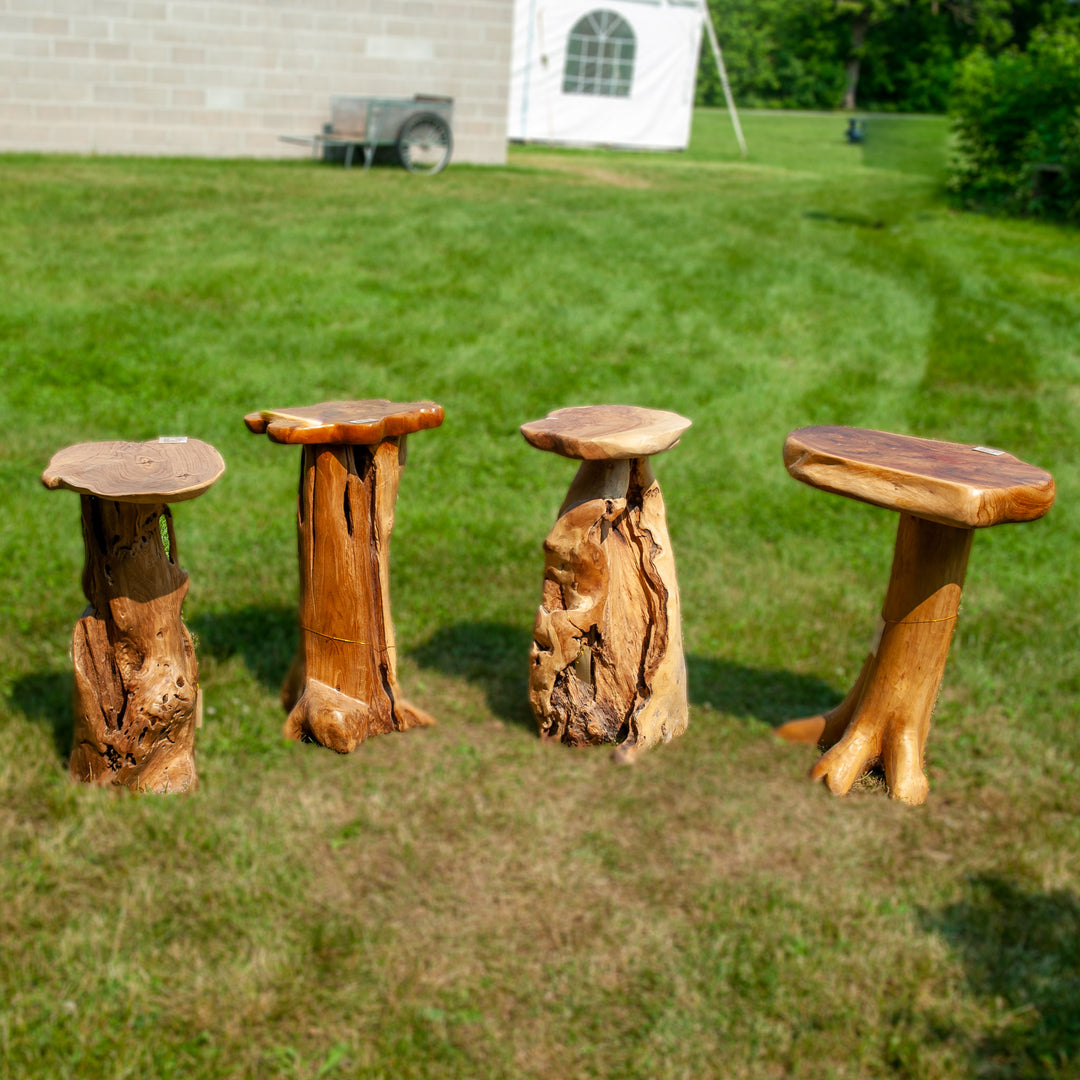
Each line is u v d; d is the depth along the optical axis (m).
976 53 14.45
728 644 4.21
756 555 5.00
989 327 8.77
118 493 2.67
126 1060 2.38
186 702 3.08
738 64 42.09
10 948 2.62
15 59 13.63
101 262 8.77
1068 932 2.85
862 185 16.67
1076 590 4.82
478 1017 2.54
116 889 2.81
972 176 14.58
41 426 5.83
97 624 3.00
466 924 2.79
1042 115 13.86
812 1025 2.57
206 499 5.18
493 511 5.30
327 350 7.37
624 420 3.30
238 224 10.34
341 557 3.27
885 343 8.24
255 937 2.69
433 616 4.29
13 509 4.91
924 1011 2.61
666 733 3.49
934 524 3.14
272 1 14.48
